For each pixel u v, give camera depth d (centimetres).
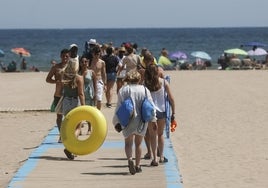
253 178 2433
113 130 3431
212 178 2430
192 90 6322
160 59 9819
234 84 7038
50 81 2905
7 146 3216
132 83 2272
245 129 3728
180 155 2920
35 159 2600
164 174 2284
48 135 3297
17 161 2805
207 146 3159
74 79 2684
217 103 5122
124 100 2247
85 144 2552
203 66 10831
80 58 3375
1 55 11419
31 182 2178
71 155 2583
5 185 2308
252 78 7912
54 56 17225
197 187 2277
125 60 4072
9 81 7738
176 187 2088
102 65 3625
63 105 2719
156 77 2388
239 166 2666
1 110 4712
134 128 2252
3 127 3912
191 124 3944
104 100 5131
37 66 13375
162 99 2403
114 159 2598
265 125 3881
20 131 3738
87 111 2577
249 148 3100
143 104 2236
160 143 2477
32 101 5428
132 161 2266
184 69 10512
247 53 11369
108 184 2139
